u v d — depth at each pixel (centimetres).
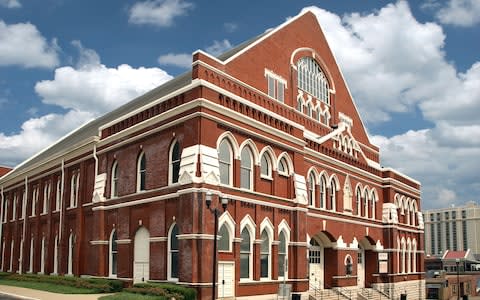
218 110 2811
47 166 4506
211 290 2605
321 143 3994
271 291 3089
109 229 3388
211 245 2642
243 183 3025
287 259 3312
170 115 2914
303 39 4241
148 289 2573
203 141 2703
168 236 2822
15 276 4203
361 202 4578
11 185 5384
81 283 3188
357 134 4947
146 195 3034
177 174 2848
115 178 3456
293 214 3397
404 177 5406
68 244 3941
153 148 3059
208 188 2659
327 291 3812
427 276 7388
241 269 2920
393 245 4881
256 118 3134
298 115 3922
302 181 3497
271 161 3275
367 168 4744
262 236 3127
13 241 5159
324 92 4534
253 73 3441
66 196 4047
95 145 3650
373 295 4462
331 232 3969
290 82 3950
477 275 8512
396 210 5088
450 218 15675
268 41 3691
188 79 3662
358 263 4628
